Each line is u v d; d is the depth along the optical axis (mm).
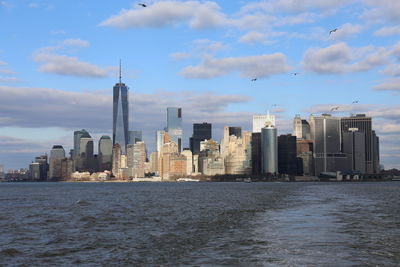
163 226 73250
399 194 199000
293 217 81812
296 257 42188
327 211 96312
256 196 186000
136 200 168500
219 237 57250
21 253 49406
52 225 78188
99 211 110312
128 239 58312
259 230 62625
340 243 49750
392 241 51062
